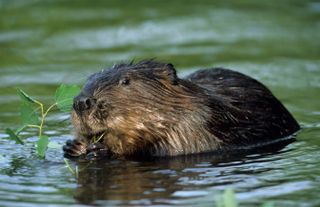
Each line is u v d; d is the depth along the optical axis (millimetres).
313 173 17031
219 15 40344
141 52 33375
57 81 28641
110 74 19297
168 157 19078
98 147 19078
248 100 21219
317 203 14875
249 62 31312
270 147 19938
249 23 38594
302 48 33719
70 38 36406
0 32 37750
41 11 41781
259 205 14789
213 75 21859
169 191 15836
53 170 17750
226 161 18516
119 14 40938
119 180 16828
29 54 33562
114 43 35312
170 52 33312
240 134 20312
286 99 25688
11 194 15797
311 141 20484
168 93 19469
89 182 16672
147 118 19047
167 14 40656
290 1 43656
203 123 19641
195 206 14719
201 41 35312
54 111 23891
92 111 18344
